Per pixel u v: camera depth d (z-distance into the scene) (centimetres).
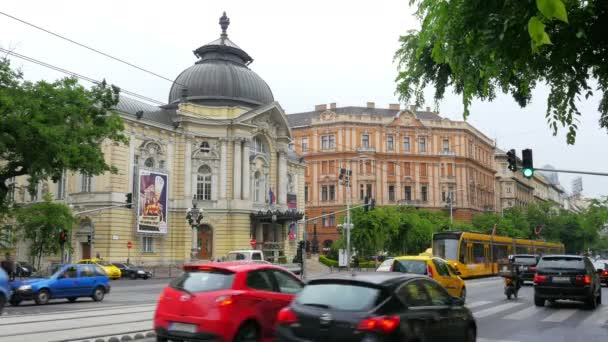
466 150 9744
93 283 2581
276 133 6762
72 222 4700
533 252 6100
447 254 4247
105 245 5172
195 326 1045
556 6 379
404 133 9362
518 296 2686
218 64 6569
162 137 5797
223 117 6162
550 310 2044
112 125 3253
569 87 859
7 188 3225
